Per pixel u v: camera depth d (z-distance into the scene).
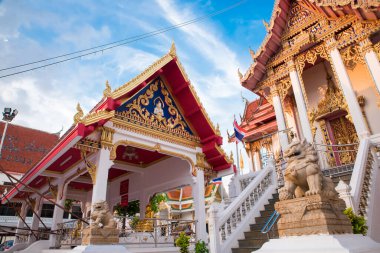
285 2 16.17
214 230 7.83
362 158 7.83
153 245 9.66
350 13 13.22
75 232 9.07
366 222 6.14
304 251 3.20
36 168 9.61
